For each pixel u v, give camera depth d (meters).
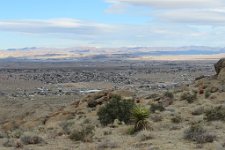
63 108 47.28
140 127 24.05
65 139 23.05
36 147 20.48
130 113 29.69
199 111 30.97
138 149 18.25
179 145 18.69
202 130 20.64
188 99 39.56
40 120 43.31
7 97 117.88
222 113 26.64
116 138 22.12
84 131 23.61
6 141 21.95
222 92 40.66
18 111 75.31
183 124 25.92
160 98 42.69
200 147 17.95
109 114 30.28
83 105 45.50
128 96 46.31
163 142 19.62
